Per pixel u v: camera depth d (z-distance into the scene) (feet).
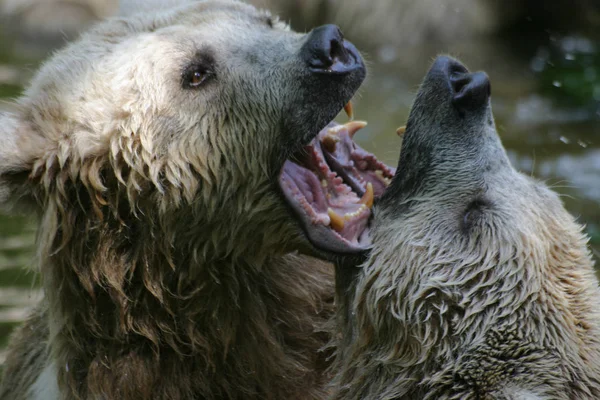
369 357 25.03
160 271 25.80
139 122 25.22
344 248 25.22
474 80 24.21
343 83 25.89
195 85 25.73
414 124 25.02
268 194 26.14
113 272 25.48
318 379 27.61
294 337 27.61
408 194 24.84
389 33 74.90
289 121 25.88
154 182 25.13
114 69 25.67
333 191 26.73
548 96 61.21
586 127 55.67
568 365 22.38
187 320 26.11
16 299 41.16
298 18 77.46
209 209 25.89
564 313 22.86
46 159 25.22
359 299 24.94
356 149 28.32
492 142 24.44
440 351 23.36
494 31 74.79
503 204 23.57
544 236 23.49
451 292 23.36
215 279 25.99
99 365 25.99
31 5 75.05
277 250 26.50
